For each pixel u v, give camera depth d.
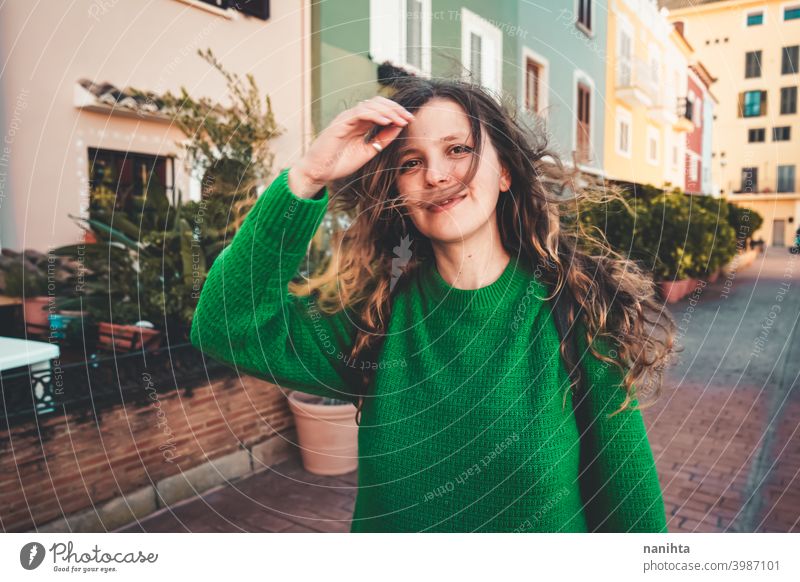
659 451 2.92
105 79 3.21
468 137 0.82
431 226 0.84
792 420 3.18
